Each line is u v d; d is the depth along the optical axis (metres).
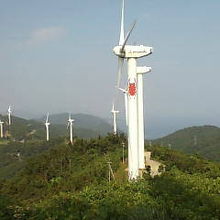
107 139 110.06
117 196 32.59
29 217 24.47
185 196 28.16
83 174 82.81
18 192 83.88
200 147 180.50
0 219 23.08
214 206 25.78
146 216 22.78
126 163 84.62
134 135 61.62
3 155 166.62
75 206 26.25
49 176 94.06
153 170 77.94
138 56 60.66
